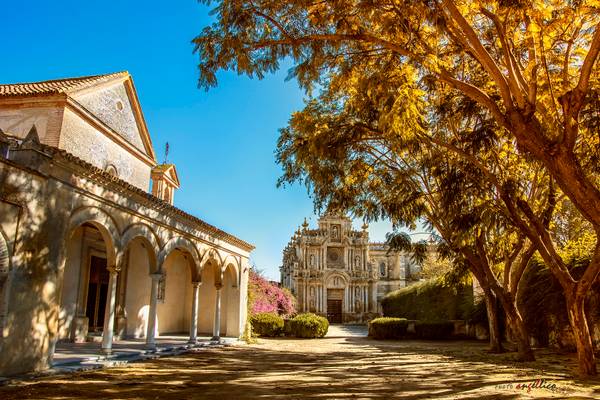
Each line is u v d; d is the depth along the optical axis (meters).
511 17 9.80
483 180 12.98
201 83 9.76
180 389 9.26
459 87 9.65
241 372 12.06
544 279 20.25
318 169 13.38
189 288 24.38
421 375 11.82
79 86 16.44
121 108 19.58
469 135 12.18
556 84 11.25
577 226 20.42
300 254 51.78
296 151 13.45
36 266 9.93
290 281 55.25
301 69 10.23
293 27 10.12
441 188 13.10
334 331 38.66
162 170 23.98
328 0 9.30
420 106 9.91
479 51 8.84
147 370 11.72
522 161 14.20
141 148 21.39
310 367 13.52
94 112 17.52
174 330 23.03
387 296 46.19
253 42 9.76
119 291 18.59
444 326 29.48
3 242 9.15
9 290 9.24
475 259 18.67
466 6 9.93
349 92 12.79
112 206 12.60
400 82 9.62
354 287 51.28
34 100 15.48
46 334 10.22
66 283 15.70
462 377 11.41
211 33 9.48
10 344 9.28
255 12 9.45
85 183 11.49
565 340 19.25
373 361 15.51
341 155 12.46
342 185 16.56
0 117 15.65
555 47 11.41
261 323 29.30
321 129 12.61
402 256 55.62
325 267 51.22
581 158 12.07
